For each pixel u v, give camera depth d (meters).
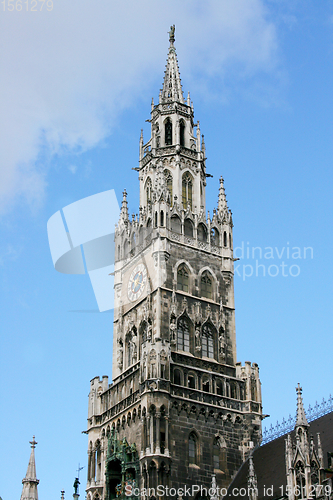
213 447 79.75
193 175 96.81
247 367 85.81
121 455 78.38
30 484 83.62
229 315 88.88
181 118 100.00
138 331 86.88
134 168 100.06
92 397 89.00
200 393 81.19
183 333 84.94
